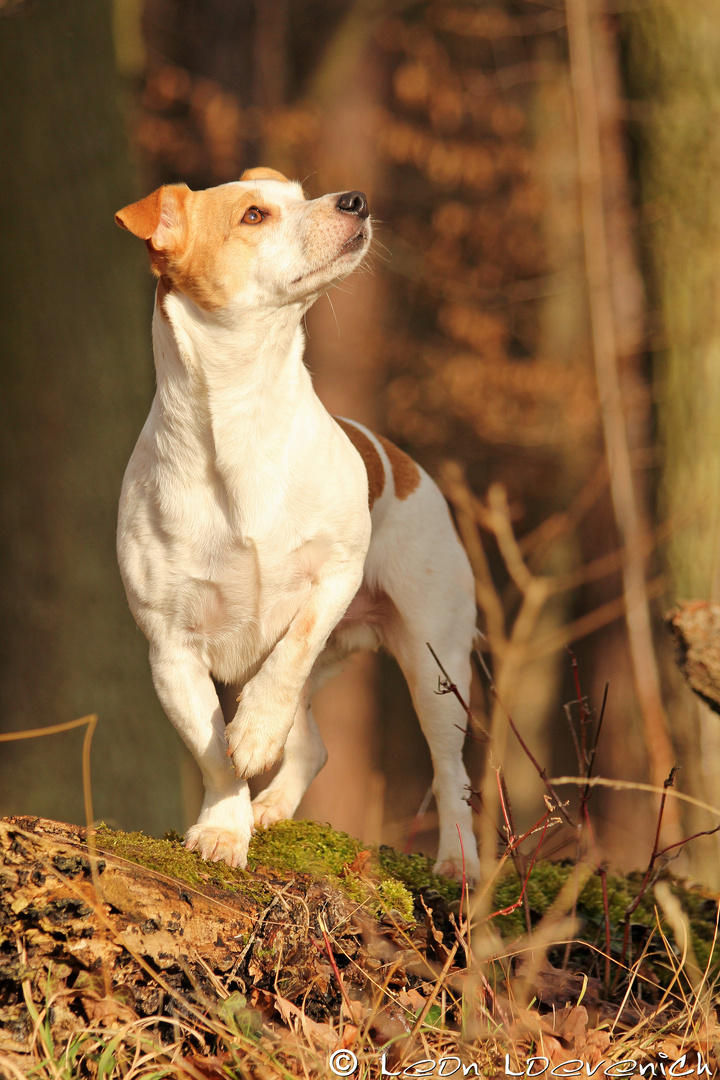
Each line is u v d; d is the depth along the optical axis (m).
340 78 14.66
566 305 16.62
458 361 16.16
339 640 6.35
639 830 14.07
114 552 9.37
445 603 6.31
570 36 13.14
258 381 4.81
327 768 15.87
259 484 4.81
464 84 16.38
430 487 6.57
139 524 4.85
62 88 9.12
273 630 5.06
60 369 9.27
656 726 10.70
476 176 15.80
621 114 12.24
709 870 10.31
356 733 16.02
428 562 6.30
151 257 4.89
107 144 9.32
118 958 3.66
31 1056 3.52
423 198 17.48
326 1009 4.13
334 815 15.78
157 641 4.89
